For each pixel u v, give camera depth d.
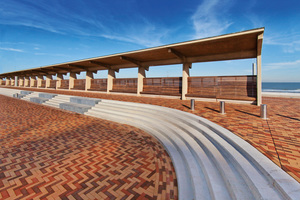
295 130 4.29
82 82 21.62
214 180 2.57
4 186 2.96
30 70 25.31
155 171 3.53
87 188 2.93
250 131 4.18
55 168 3.64
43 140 5.48
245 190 2.14
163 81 14.20
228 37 7.82
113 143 5.23
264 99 14.02
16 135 5.98
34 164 3.82
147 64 14.98
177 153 4.16
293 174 2.13
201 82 12.13
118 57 13.63
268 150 2.97
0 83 48.84
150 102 10.52
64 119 8.62
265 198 1.75
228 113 6.80
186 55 11.94
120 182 3.12
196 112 7.02
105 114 8.83
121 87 17.42
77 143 5.21
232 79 10.83
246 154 2.87
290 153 2.84
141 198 2.67
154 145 5.06
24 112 10.44
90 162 3.94
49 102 13.62
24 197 2.68
